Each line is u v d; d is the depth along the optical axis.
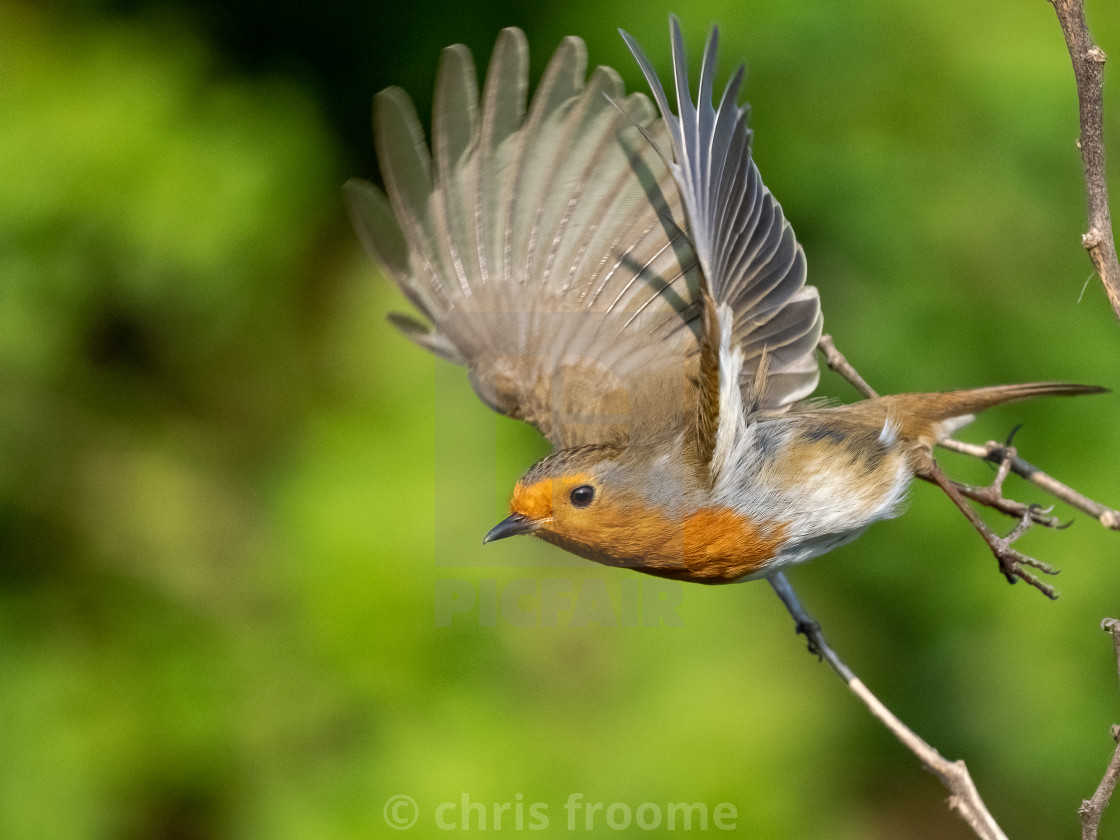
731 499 6.46
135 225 11.73
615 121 6.82
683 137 5.62
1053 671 11.69
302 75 13.07
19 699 11.46
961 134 11.84
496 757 10.30
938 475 6.84
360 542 10.42
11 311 11.70
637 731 10.48
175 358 12.52
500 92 6.86
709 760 10.41
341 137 13.17
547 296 7.00
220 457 12.56
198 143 12.02
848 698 11.91
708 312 5.78
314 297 12.61
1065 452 11.66
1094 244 5.62
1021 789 12.17
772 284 6.74
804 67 11.78
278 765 10.99
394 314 7.14
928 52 11.79
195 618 11.82
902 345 11.70
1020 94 11.68
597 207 6.93
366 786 10.42
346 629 10.41
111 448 12.41
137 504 12.29
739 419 6.41
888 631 12.15
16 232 11.67
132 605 11.93
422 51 13.00
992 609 11.70
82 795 11.17
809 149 11.81
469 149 6.95
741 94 11.79
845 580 12.02
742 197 6.45
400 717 10.43
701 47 11.73
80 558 12.16
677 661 10.67
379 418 11.03
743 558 6.59
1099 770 11.67
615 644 10.62
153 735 11.33
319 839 10.48
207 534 12.24
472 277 7.06
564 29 12.19
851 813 12.27
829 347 7.16
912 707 12.19
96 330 12.40
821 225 11.90
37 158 11.70
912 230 11.73
